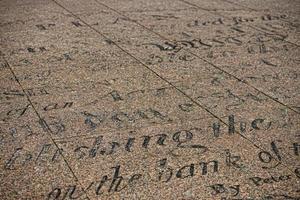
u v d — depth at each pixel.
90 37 2.10
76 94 1.55
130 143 1.26
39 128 1.33
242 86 1.62
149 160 1.18
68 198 1.04
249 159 1.19
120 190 1.07
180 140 1.27
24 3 2.71
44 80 1.65
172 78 1.68
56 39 2.06
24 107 1.45
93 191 1.06
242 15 2.50
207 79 1.68
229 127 1.35
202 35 2.15
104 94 1.55
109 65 1.79
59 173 1.13
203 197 1.05
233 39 2.10
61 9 2.58
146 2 2.76
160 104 1.48
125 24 2.30
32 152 1.21
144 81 1.66
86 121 1.37
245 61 1.85
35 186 1.08
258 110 1.45
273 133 1.31
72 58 1.85
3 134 1.29
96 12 2.52
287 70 1.76
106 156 1.20
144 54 1.91
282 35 2.17
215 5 2.71
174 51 1.95
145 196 1.05
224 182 1.10
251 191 1.07
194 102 1.50
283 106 1.48
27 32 2.16
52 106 1.46
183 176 1.12
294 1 2.86
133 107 1.46
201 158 1.19
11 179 1.10
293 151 1.22
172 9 2.60
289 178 1.11
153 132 1.32
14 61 1.81
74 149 1.22
